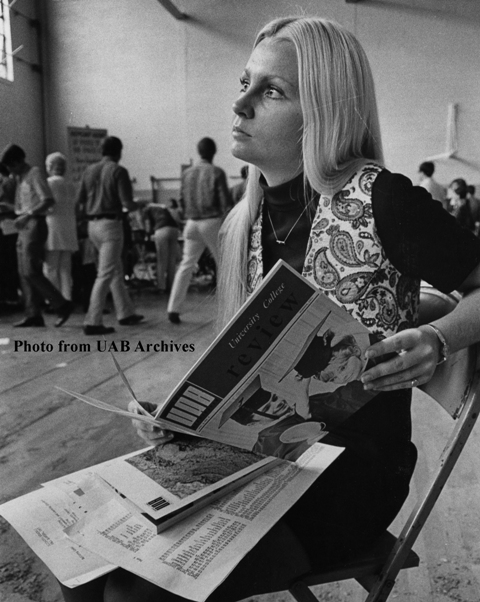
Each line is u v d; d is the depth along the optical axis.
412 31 9.30
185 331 4.58
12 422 2.51
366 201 0.75
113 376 3.28
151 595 0.63
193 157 8.58
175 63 4.99
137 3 4.02
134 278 7.14
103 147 4.51
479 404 0.74
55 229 5.18
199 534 0.67
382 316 0.76
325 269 0.78
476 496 1.83
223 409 0.65
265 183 0.91
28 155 4.61
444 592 1.38
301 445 0.75
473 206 8.10
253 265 0.92
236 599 0.70
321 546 0.76
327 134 0.76
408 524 0.74
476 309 0.73
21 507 0.74
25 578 1.47
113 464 0.78
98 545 0.65
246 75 0.84
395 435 0.81
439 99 9.66
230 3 4.59
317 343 0.64
